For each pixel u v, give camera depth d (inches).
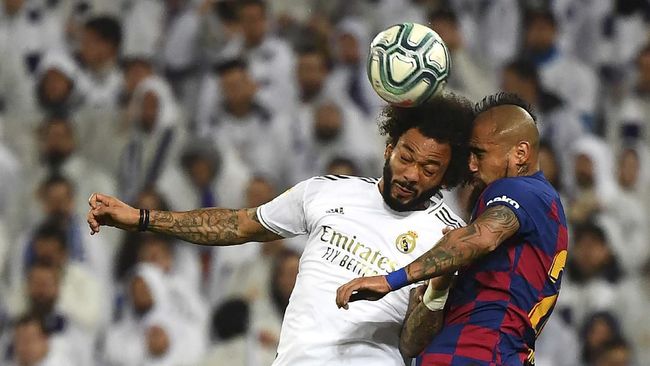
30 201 1330.0
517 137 578.6
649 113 1476.4
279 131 1344.7
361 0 1571.1
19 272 1223.5
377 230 590.2
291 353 590.2
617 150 1434.5
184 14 1519.4
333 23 1556.3
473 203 596.1
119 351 1138.0
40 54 1535.4
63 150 1360.7
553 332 1139.3
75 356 1148.5
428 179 579.2
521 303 568.1
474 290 573.3
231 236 619.2
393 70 573.6
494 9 1563.7
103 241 1232.8
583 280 1181.1
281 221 613.9
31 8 1587.1
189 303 1148.5
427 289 570.6
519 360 569.9
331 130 1304.1
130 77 1416.1
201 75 1485.0
